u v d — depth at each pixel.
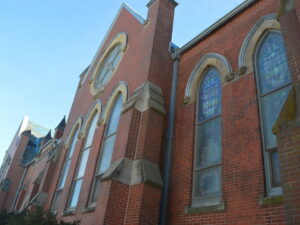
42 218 8.51
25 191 22.19
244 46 7.95
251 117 6.82
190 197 7.46
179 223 7.27
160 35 11.34
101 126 11.97
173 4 12.79
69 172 13.01
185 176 7.92
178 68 10.52
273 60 7.13
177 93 9.91
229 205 6.27
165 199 7.88
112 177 7.66
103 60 15.57
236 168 6.55
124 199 7.64
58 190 13.74
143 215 7.19
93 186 10.46
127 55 12.73
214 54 9.03
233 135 7.05
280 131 4.81
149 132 8.68
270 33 7.52
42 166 21.94
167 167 8.43
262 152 6.21
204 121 8.47
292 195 4.25
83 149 13.16
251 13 8.37
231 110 7.46
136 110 9.15
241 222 5.84
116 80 12.56
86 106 14.97
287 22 5.75
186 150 8.37
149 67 10.14
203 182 7.48
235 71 7.92
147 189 7.56
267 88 6.94
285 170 4.49
